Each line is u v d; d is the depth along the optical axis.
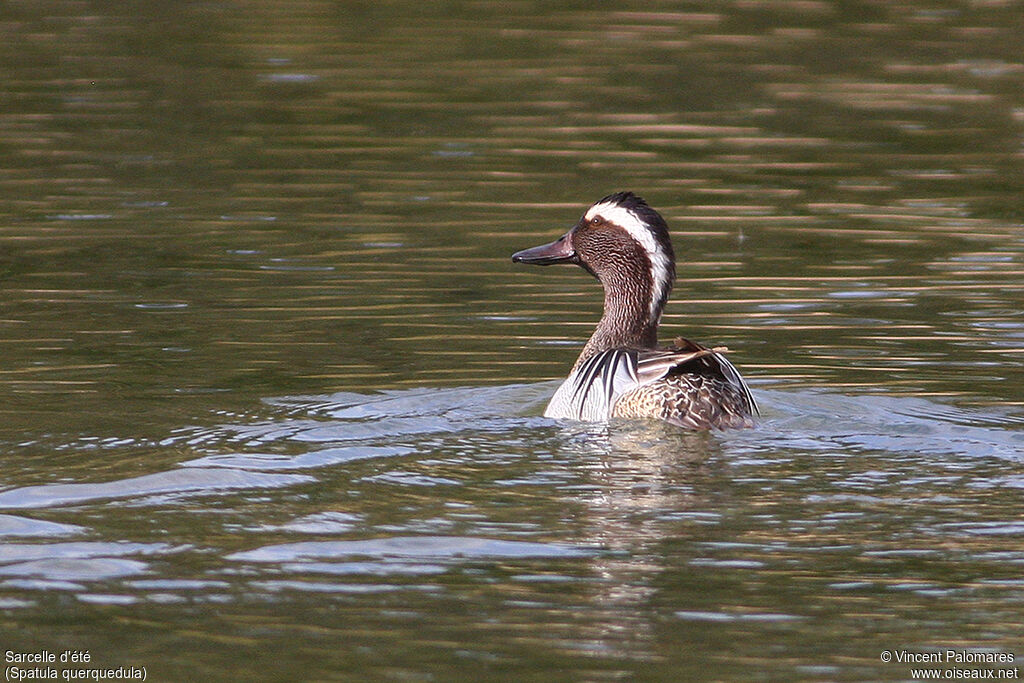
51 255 18.08
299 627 7.98
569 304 16.39
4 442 11.47
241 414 12.37
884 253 18.25
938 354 14.41
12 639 7.82
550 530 9.39
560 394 12.67
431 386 13.45
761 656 7.65
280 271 17.50
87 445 11.38
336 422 12.14
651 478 10.48
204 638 7.82
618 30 32.25
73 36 31.61
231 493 10.12
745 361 14.29
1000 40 31.33
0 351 14.37
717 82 28.16
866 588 8.45
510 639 7.84
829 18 33.66
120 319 15.55
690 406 11.97
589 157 23.16
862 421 12.16
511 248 18.47
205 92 27.22
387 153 23.39
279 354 14.42
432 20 33.38
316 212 20.14
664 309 15.12
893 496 10.07
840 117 25.81
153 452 11.17
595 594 8.38
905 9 34.53
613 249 14.09
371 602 8.27
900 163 22.98
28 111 25.81
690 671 7.48
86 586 8.49
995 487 10.27
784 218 20.02
